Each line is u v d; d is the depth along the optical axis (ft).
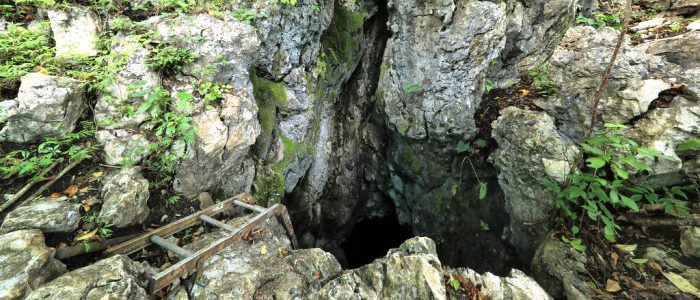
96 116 10.71
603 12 17.84
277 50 15.99
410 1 16.16
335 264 9.75
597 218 11.25
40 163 9.08
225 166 12.50
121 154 10.27
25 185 9.09
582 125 13.04
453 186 17.89
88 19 12.15
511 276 9.88
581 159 12.01
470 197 17.15
